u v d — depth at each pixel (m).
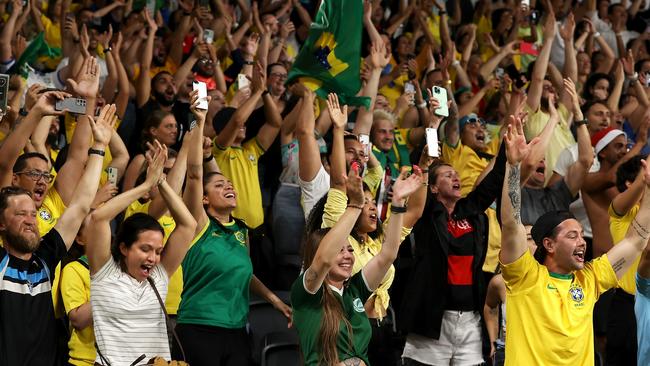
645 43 29.08
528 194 17.78
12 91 16.44
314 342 11.65
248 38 20.97
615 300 15.74
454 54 23.95
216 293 13.98
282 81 20.48
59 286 12.91
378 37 19.67
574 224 12.78
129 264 12.11
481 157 19.36
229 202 14.30
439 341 14.82
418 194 14.52
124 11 23.80
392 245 12.20
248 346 14.30
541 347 12.49
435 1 26.75
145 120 17.95
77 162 14.16
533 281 12.60
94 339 12.81
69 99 13.00
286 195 17.22
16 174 13.47
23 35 22.06
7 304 11.66
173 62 22.55
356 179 11.55
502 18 27.91
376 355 15.20
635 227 13.11
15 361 11.62
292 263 16.78
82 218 12.48
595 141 20.84
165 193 12.46
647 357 14.07
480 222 15.07
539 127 20.91
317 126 17.78
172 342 13.18
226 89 21.84
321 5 17.23
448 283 14.80
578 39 26.77
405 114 21.03
